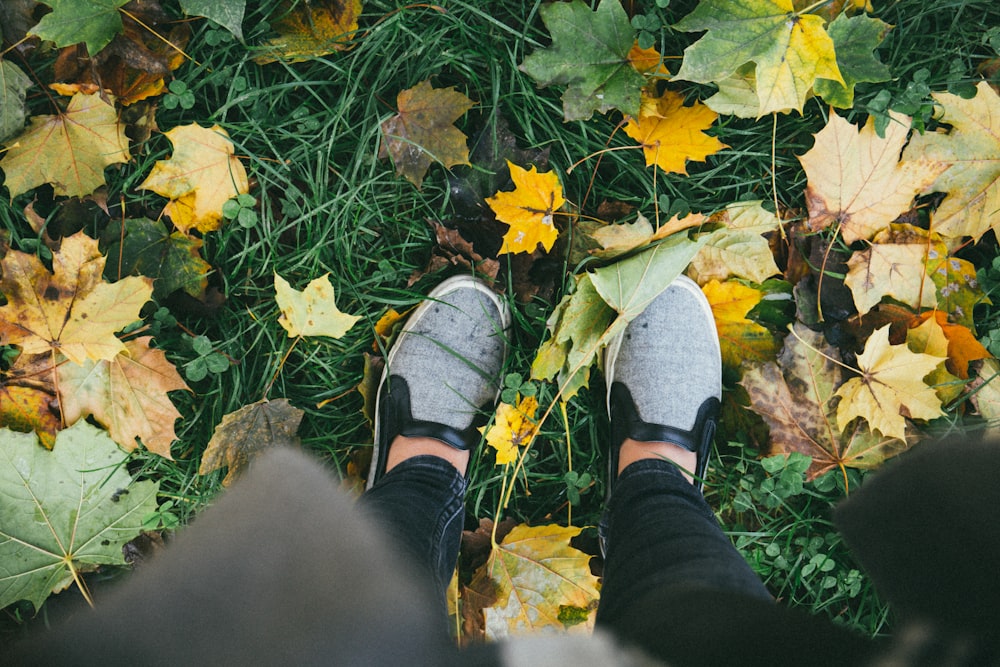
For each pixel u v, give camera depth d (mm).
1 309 1097
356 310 1304
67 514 1189
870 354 1217
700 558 975
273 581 661
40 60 1173
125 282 1104
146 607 625
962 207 1232
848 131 1182
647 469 1246
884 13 1255
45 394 1174
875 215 1245
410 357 1313
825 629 722
